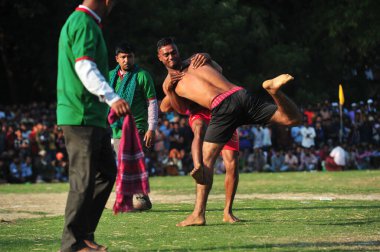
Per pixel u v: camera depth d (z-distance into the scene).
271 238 8.74
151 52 40.31
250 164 33.25
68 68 7.63
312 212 11.90
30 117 32.78
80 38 7.46
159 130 32.31
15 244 8.80
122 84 13.24
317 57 48.16
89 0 7.73
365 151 35.09
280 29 47.50
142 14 40.88
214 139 10.15
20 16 40.78
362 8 45.44
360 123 36.16
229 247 8.08
